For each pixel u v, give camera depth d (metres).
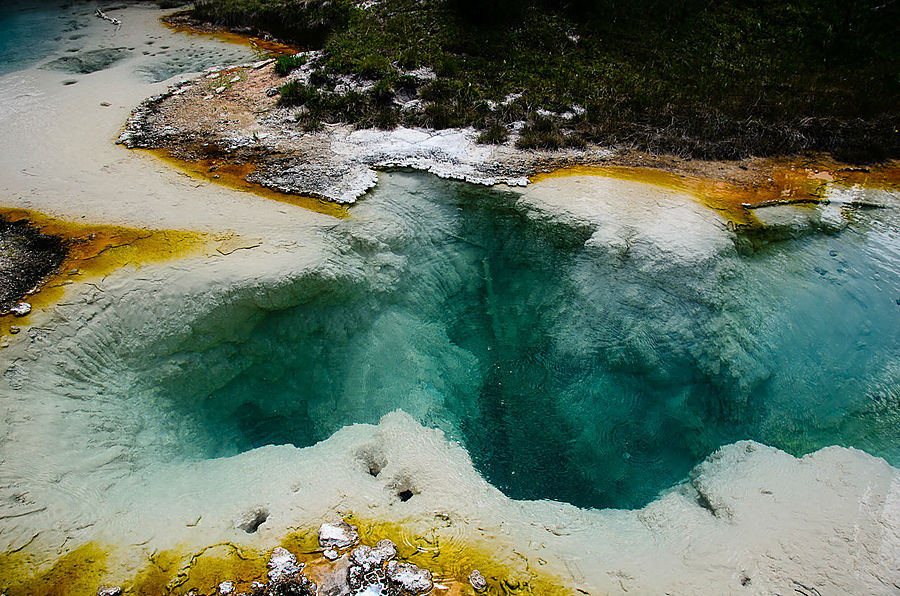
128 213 7.26
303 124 9.95
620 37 12.89
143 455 5.47
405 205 7.98
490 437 6.83
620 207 7.69
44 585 4.06
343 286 6.86
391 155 8.84
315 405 6.75
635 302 6.98
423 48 12.17
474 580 4.19
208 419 6.23
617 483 6.33
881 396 6.54
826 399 6.59
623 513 5.34
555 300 7.52
